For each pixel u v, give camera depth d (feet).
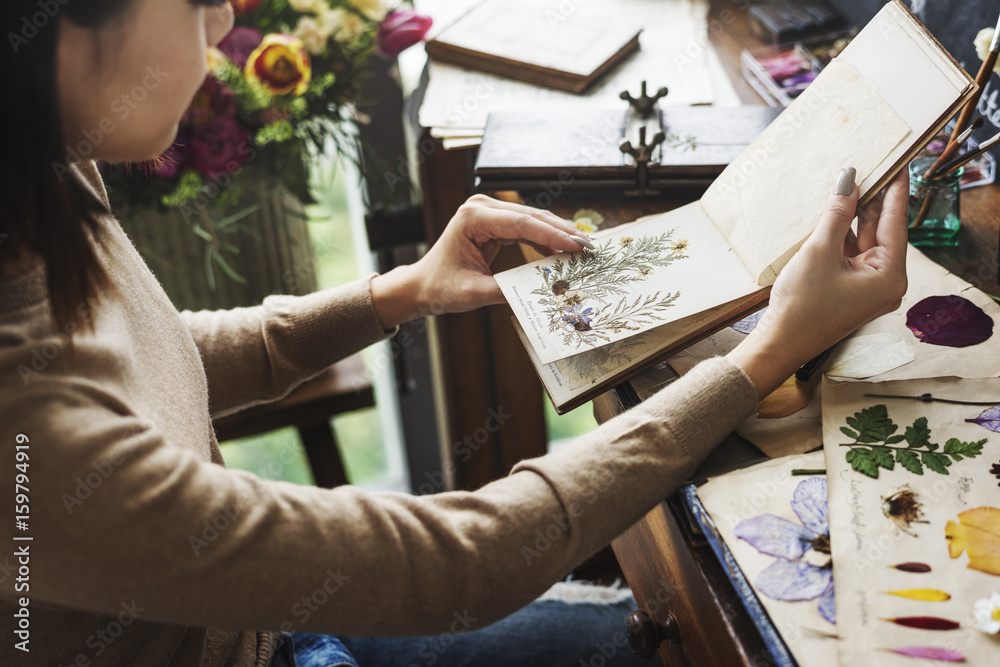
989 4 2.82
